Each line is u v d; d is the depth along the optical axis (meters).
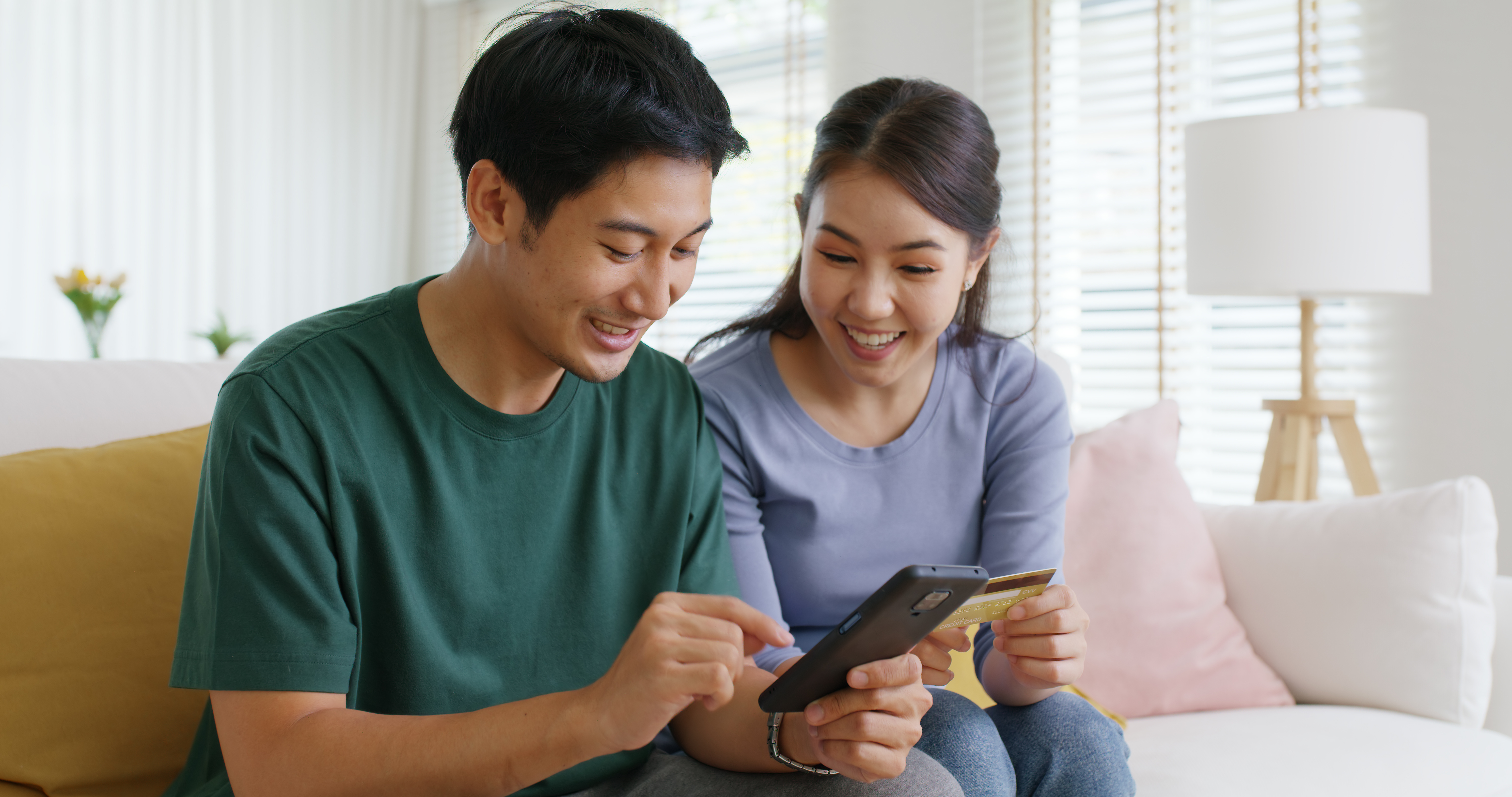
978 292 1.32
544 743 0.73
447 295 0.91
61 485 1.02
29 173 3.23
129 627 1.00
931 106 1.12
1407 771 1.23
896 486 1.28
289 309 3.73
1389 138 1.81
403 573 0.87
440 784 0.73
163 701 1.00
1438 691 1.40
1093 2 2.68
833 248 1.13
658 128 0.79
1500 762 1.27
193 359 3.53
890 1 2.91
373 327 0.90
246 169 3.63
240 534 0.79
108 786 0.96
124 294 3.38
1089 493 1.58
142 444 1.11
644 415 1.04
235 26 3.60
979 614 0.89
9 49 3.19
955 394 1.30
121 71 3.39
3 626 0.95
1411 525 1.46
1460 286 2.20
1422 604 1.42
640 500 1.03
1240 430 2.55
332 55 3.82
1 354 3.18
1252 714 1.43
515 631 0.94
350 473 0.85
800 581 1.27
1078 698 1.04
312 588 0.79
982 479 1.31
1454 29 2.19
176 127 3.49
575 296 0.82
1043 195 2.73
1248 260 1.86
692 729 0.98
